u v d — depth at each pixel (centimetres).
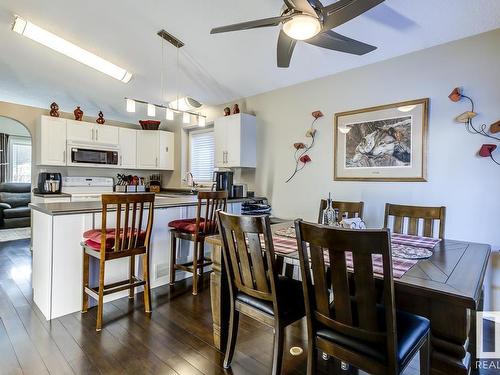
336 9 162
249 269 162
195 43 323
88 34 321
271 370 162
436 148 266
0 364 177
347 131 324
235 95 433
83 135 475
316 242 120
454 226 257
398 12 236
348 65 317
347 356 125
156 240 306
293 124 377
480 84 244
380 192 301
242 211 373
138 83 423
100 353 190
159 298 278
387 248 104
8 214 611
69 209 245
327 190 344
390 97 294
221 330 194
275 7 251
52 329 219
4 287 299
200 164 532
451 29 245
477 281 123
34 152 462
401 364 114
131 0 271
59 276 240
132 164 534
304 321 242
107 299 269
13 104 442
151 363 181
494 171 238
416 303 129
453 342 120
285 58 231
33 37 304
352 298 144
